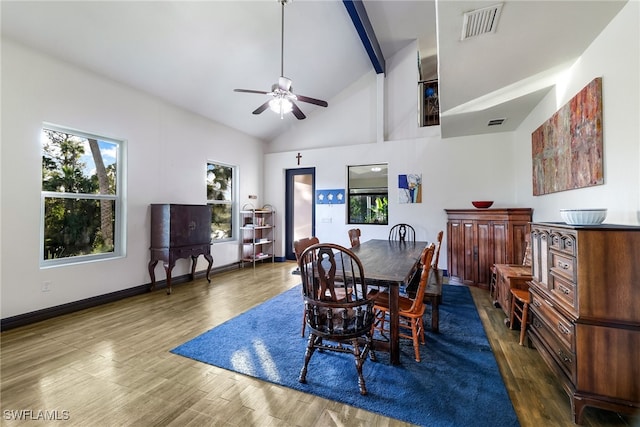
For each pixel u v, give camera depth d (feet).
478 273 13.51
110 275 11.91
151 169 13.61
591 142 7.06
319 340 7.50
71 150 11.03
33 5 8.51
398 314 6.91
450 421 5.08
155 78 12.70
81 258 11.29
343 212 18.88
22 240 9.48
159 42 11.05
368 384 6.19
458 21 6.11
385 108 18.33
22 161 9.49
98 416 5.25
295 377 6.46
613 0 5.61
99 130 11.55
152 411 5.40
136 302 11.82
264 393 5.93
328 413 5.33
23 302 9.46
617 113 6.16
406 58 17.79
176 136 14.84
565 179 8.60
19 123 9.41
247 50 12.98
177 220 13.50
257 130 19.89
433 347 7.82
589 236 4.98
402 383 6.22
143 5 9.58
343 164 18.85
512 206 14.79
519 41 6.93
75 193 11.14
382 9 14.37
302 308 11.02
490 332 8.73
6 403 5.60
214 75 13.70
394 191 17.39
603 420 5.07
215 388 6.09
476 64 7.98
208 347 7.86
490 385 6.11
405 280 6.70
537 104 11.02
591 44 7.05
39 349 7.79
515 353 7.44
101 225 11.99
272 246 20.39
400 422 5.08
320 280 6.15
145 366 6.94
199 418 5.21
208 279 15.23
